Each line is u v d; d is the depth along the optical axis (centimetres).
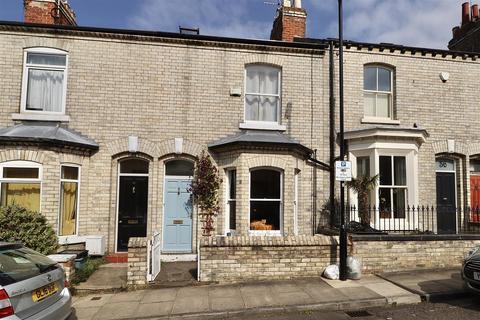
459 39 1470
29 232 759
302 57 1148
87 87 1041
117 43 1063
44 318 452
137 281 767
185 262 970
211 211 1027
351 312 647
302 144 1112
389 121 1162
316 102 1138
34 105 1034
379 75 1208
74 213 997
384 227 1052
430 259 891
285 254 819
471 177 1223
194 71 1092
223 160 1054
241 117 1102
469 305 676
